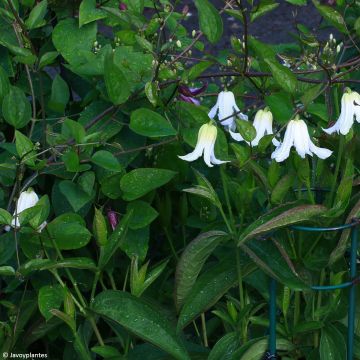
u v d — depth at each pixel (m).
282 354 1.22
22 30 1.26
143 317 1.15
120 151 1.26
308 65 1.37
